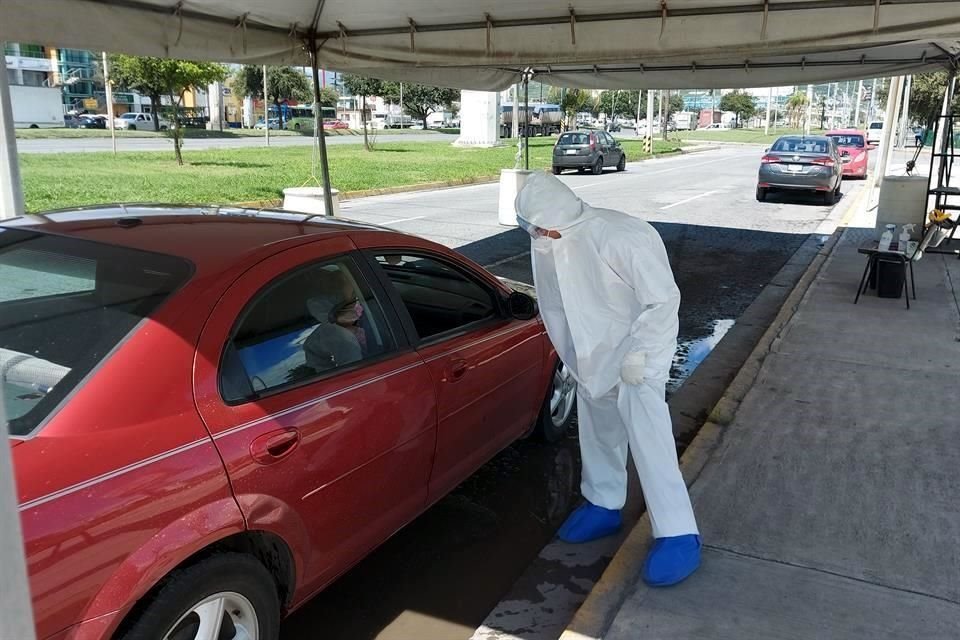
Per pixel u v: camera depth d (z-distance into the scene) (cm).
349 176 2116
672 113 10244
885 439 470
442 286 366
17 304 242
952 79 1021
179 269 256
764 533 362
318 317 285
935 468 432
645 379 306
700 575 327
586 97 8356
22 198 634
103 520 195
